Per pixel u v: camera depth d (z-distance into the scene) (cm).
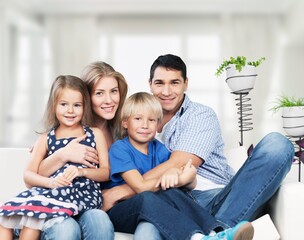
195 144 205
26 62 714
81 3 680
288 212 180
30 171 198
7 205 176
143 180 189
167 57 221
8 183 234
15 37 707
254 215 195
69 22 719
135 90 714
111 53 721
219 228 177
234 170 236
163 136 222
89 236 171
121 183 200
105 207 193
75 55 718
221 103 701
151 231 167
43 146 205
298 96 707
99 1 670
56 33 720
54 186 184
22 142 683
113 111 214
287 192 181
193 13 713
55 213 171
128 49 720
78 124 209
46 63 719
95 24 719
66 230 166
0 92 623
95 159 201
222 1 666
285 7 680
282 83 709
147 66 717
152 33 719
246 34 711
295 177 293
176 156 203
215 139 213
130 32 721
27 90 709
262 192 183
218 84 707
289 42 703
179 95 220
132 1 667
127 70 718
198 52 716
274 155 183
